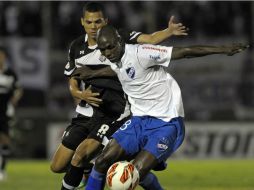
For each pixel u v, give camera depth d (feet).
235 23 228.63
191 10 227.61
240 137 216.95
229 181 127.65
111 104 91.97
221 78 219.61
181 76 220.43
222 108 219.41
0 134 156.04
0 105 157.58
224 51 75.97
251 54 219.61
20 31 227.81
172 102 80.43
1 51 159.02
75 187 89.66
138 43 85.97
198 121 217.56
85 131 93.25
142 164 76.38
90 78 91.66
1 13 226.38
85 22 90.79
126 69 78.59
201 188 116.78
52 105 221.46
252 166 159.94
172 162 193.67
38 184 131.64
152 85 79.20
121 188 73.77
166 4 225.97
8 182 138.00
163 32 84.17
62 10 228.43
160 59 77.20
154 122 79.51
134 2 226.17
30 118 220.02
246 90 219.41
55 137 220.64
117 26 224.74
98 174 79.20
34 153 219.61
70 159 93.61
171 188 117.08
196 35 225.97
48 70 219.82
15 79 160.66
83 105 93.91
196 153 215.72
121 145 79.05
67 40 228.22
